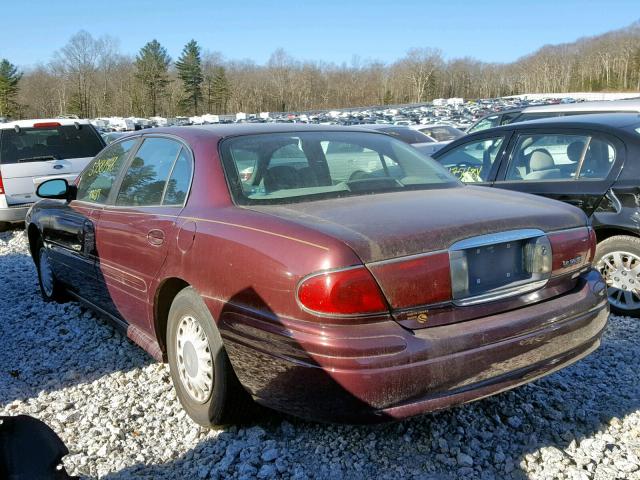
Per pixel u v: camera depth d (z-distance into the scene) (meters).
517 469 2.96
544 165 5.51
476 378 2.77
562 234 3.22
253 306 2.91
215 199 3.40
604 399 3.58
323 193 3.46
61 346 4.78
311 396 2.71
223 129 3.92
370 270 2.66
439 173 4.07
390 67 145.12
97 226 4.40
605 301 3.34
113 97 112.12
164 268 3.54
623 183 4.94
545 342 2.97
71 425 3.55
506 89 149.38
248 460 3.06
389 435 3.25
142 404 3.74
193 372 3.42
